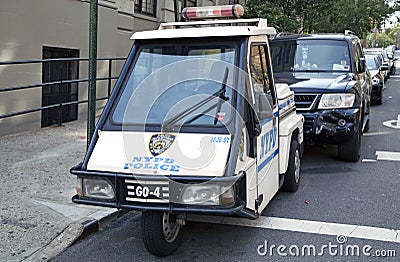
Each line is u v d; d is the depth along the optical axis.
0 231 5.29
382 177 7.88
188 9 5.97
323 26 23.42
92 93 6.65
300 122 7.15
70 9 11.15
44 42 10.38
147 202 4.41
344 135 8.26
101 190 4.53
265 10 17.00
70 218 5.69
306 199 6.75
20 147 8.70
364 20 28.30
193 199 4.31
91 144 4.82
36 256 4.86
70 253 5.05
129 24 13.90
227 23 5.82
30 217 5.67
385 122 13.32
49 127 10.69
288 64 9.71
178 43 5.29
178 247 5.11
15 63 8.98
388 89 23.95
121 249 5.18
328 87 8.35
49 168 7.46
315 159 9.11
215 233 5.55
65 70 11.38
